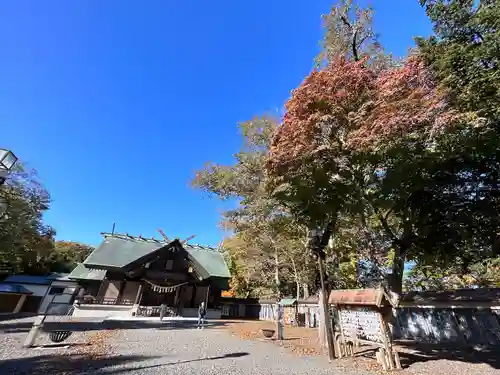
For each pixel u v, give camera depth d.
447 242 11.18
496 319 12.30
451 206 10.55
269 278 29.69
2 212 8.02
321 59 12.82
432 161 7.86
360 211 9.68
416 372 6.89
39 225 21.34
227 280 29.58
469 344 12.34
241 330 15.87
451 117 6.18
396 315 16.42
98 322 16.70
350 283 22.06
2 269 24.23
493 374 6.76
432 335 14.48
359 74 7.48
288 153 7.83
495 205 9.89
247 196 15.55
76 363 6.57
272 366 7.14
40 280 28.72
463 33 9.07
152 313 22.86
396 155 7.04
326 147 7.34
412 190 9.64
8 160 6.17
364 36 12.16
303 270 24.75
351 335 8.67
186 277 26.16
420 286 24.14
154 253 24.83
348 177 8.31
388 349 7.32
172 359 7.47
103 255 25.89
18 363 6.40
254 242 25.27
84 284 25.61
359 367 7.26
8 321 16.33
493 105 7.45
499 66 7.60
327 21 12.50
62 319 17.89
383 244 19.66
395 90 6.79
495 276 18.56
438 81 8.28
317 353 9.13
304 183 8.23
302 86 7.99
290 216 14.34
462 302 13.36
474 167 9.71
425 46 9.88
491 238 10.70
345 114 7.53
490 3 8.21
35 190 19.95
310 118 7.39
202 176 15.73
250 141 14.25
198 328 15.98
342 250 22.20
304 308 21.91
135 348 8.79
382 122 6.47
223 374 6.18
